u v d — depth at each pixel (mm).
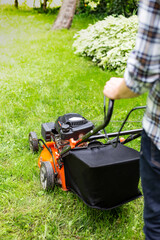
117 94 1352
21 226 2303
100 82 5520
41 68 6305
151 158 1434
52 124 3031
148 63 1164
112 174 2064
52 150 2850
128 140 2529
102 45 6379
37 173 2980
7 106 4492
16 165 3061
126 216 2432
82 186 2188
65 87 5254
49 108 4500
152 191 1482
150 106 1366
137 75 1197
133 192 2246
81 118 2602
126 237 2207
